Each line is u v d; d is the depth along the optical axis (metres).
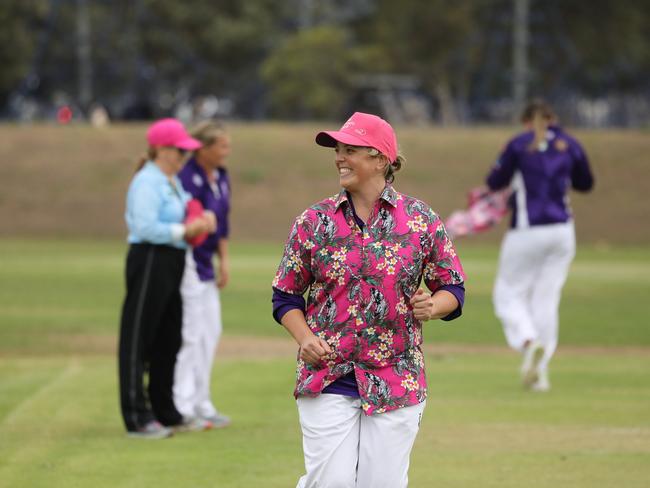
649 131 117.38
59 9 174.88
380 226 14.27
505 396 28.23
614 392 28.94
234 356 36.16
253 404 27.27
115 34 179.25
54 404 27.14
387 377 14.16
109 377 31.53
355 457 14.28
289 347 38.38
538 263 29.94
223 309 48.44
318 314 14.33
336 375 14.12
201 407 24.62
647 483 19.30
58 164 108.19
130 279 23.23
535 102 29.88
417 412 14.28
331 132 14.23
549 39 188.62
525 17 172.38
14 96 182.50
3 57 162.62
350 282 14.12
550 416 25.55
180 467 20.55
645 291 55.84
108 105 183.25
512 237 30.08
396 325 14.23
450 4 173.50
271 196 102.38
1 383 30.45
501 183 30.39
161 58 182.50
